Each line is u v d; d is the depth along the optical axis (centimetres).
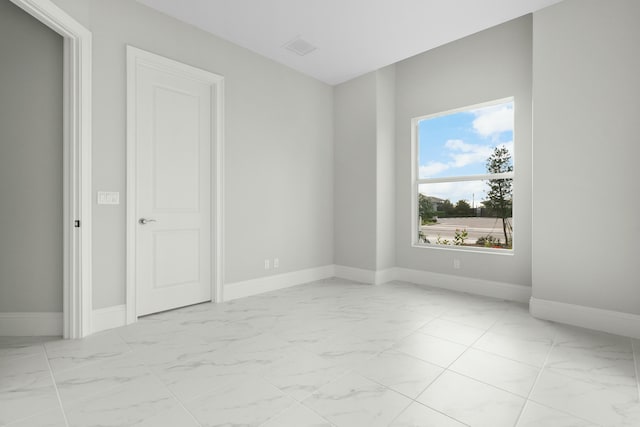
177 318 292
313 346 236
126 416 155
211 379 189
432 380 188
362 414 157
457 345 237
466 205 406
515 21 351
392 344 239
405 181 447
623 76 255
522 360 214
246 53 365
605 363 209
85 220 249
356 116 447
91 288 255
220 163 342
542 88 291
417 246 434
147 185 293
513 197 352
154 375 193
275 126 397
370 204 431
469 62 386
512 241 362
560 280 285
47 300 253
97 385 182
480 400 168
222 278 344
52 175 253
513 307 328
